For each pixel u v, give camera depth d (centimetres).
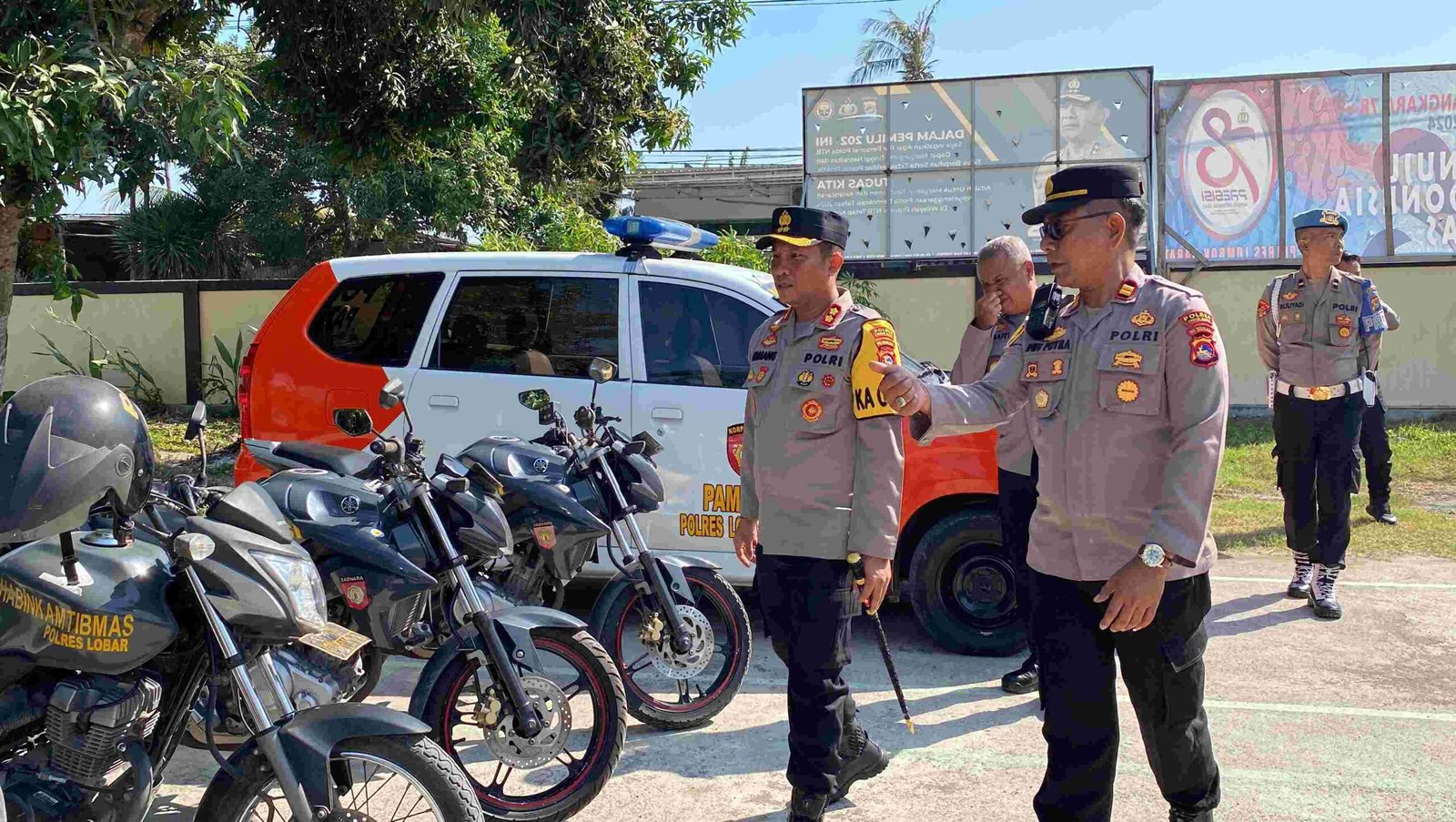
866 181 1631
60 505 254
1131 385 269
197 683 288
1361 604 634
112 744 271
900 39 2608
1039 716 462
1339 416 596
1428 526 844
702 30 1182
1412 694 488
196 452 1143
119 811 271
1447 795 385
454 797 278
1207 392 261
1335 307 596
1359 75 1462
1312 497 607
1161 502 261
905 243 1623
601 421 446
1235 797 384
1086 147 1555
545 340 554
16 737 277
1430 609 621
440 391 547
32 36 651
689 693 470
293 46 960
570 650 364
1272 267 1447
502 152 1806
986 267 439
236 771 274
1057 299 290
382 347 560
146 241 1997
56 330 1438
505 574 436
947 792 390
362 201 1806
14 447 254
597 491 437
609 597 436
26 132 608
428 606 393
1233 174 1502
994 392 296
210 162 735
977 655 538
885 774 405
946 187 1608
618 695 365
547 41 1015
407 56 1004
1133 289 276
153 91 675
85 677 272
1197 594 275
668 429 538
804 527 330
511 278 562
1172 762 285
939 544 532
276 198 1998
